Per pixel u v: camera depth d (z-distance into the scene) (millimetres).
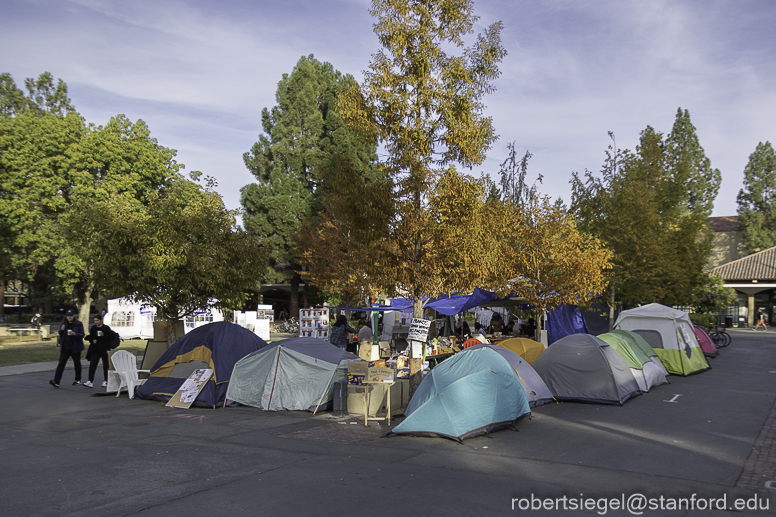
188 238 15250
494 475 7031
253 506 5859
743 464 7617
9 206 30516
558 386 12930
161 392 12906
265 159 38406
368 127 11453
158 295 15031
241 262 16125
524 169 27234
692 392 14141
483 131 11570
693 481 6840
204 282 15094
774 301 49125
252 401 12172
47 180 31953
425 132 11438
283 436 9367
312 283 29438
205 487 6520
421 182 11023
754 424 10234
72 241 15562
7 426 10195
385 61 11453
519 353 15070
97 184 33875
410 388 11875
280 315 45281
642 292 22844
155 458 7859
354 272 25484
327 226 28516
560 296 18062
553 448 8492
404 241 11594
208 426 10227
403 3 11281
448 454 8102
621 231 23000
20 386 15539
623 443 8812
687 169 27484
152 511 5723
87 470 7254
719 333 28219
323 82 38906
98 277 15461
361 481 6742
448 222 11031
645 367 14688
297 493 6281
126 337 32500
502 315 30734
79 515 5625
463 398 9344
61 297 48875
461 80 11414
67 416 11211
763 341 31734
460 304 18359
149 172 35406
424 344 12266
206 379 12438
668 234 25719
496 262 12961
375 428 10047
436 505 5887
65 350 15445
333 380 11797
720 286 39938
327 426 10227
